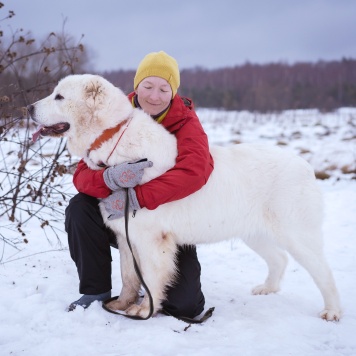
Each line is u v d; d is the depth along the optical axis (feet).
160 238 10.02
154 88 10.66
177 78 11.01
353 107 121.90
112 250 14.82
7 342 8.49
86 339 8.69
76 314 9.60
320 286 10.64
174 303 10.18
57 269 12.20
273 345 8.91
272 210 10.57
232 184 10.44
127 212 9.55
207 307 11.16
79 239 9.93
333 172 31.76
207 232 10.49
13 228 15.30
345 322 10.30
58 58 17.16
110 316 9.86
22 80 15.97
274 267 12.21
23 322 9.27
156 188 9.46
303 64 192.34
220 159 10.68
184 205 10.14
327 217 20.33
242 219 10.59
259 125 79.66
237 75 181.37
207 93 127.75
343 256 15.30
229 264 14.80
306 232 10.51
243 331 9.58
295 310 10.98
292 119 91.61
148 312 10.00
